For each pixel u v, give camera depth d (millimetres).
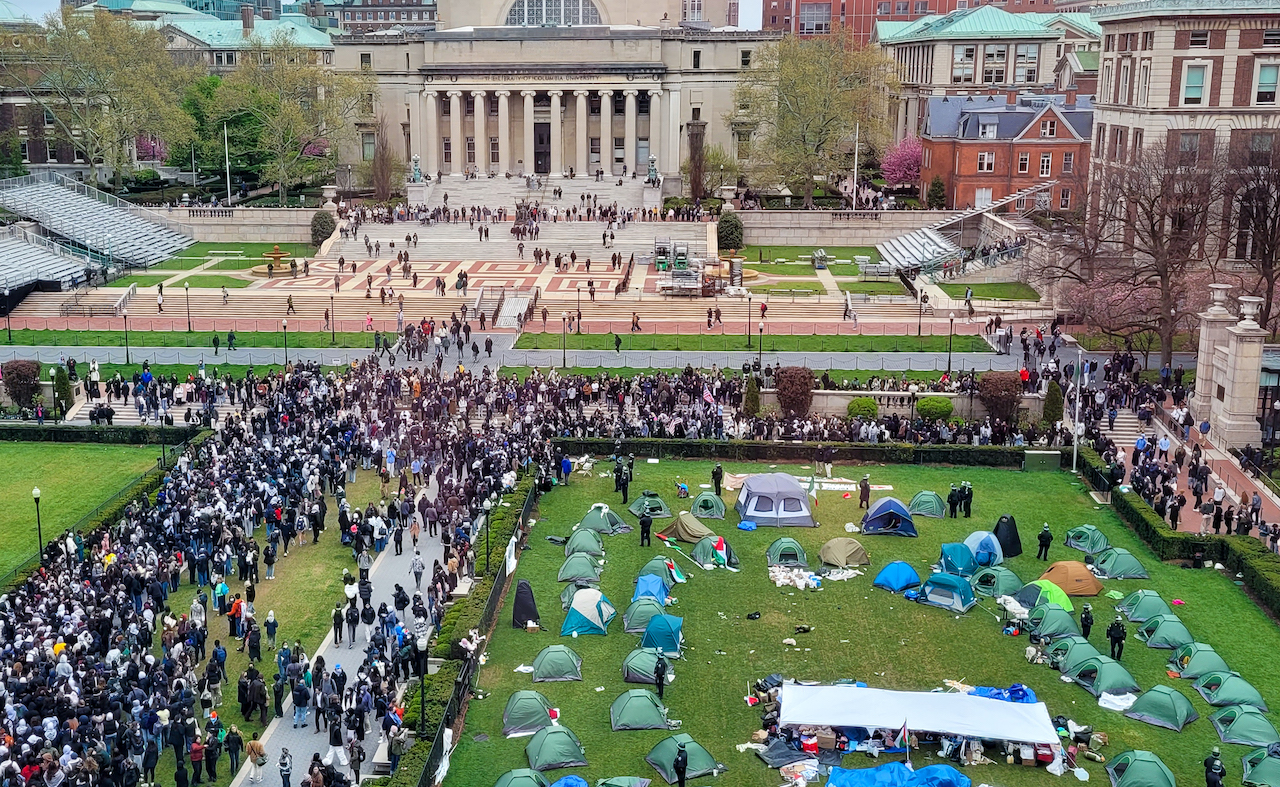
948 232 138500
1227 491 70250
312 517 63938
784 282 120562
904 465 76562
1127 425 80688
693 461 77000
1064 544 64000
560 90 170500
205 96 163375
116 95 148000
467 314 106625
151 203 149625
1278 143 94938
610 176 165500
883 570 59094
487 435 74438
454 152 172375
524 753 44219
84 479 74312
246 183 168250
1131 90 114000
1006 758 43719
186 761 44625
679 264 121688
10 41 161750
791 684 46938
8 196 132500
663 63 170125
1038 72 177875
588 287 115188
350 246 134250
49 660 46188
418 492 70500
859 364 92000
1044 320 104312
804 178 151875
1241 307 78750
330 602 57219
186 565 59719
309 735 46281
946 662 51375
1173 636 52219
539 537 64375
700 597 57625
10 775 39250
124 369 92750
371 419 78375
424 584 59156
